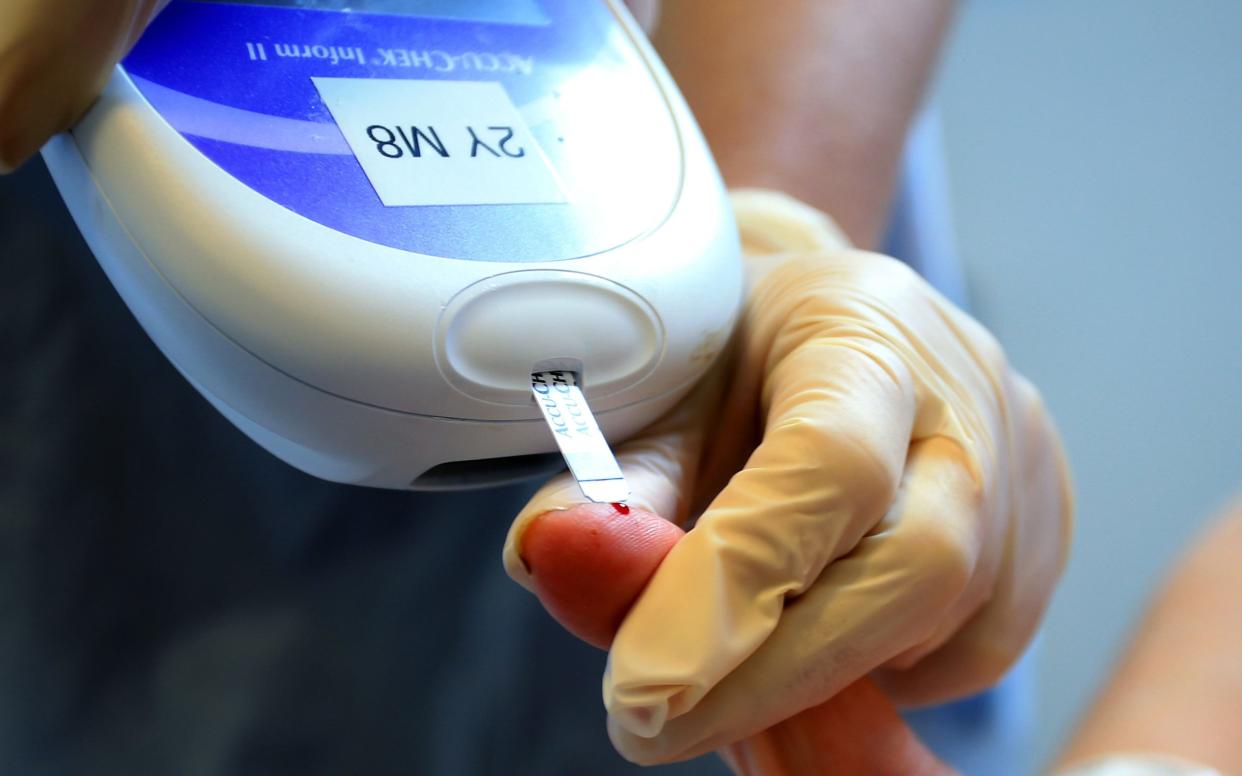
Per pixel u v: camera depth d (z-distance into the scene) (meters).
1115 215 0.74
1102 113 0.78
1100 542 0.66
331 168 0.35
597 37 0.38
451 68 0.37
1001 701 0.46
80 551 0.43
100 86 0.34
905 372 0.36
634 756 0.35
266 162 0.34
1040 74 0.80
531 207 0.35
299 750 0.43
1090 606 0.65
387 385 0.34
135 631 0.43
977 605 0.37
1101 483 0.67
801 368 0.36
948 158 0.77
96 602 0.43
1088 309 0.71
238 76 0.35
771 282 0.39
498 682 0.44
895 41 0.49
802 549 0.34
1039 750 0.60
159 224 0.34
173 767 0.42
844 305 0.37
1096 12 0.81
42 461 0.43
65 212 0.43
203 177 0.34
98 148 0.34
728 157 0.46
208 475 0.44
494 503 0.45
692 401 0.37
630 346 0.35
